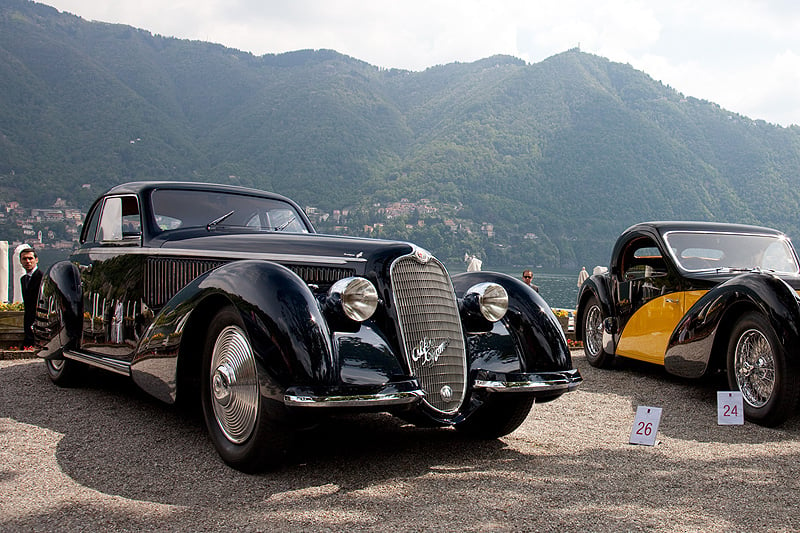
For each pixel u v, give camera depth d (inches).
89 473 134.1
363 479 134.2
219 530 105.7
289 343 126.7
